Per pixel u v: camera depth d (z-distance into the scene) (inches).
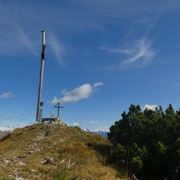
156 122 1031.6
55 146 907.4
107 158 898.7
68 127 1437.0
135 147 920.3
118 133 1208.2
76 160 735.7
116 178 639.1
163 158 829.8
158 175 822.5
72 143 980.6
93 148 987.3
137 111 1283.2
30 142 1001.5
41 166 544.4
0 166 484.7
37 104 1024.2
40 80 1011.3
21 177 426.9
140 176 805.9
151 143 972.6
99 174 623.8
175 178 765.3
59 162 651.5
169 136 950.4
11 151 844.0
